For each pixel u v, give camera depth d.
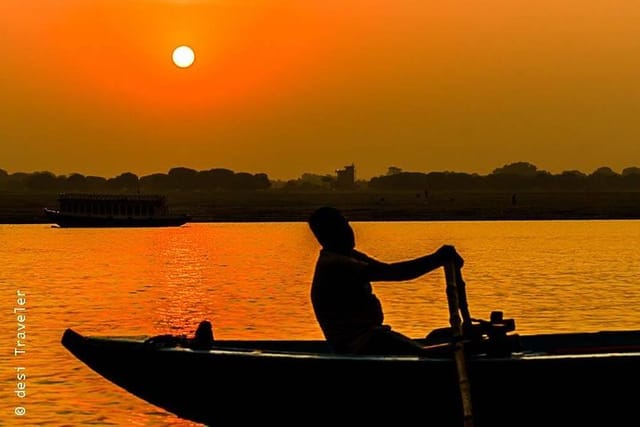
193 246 76.88
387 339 13.72
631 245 72.19
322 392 13.61
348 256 13.99
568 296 34.94
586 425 13.59
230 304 33.22
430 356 13.43
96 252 68.31
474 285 39.47
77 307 32.59
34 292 38.00
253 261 58.12
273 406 13.85
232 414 14.08
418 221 154.25
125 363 14.24
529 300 33.59
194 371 13.98
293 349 15.34
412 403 13.48
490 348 13.47
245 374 13.77
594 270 47.69
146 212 139.88
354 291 13.70
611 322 27.70
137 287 40.12
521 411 13.47
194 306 32.72
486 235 92.44
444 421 13.55
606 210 199.00
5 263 56.44
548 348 15.71
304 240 88.19
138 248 74.19
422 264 13.52
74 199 141.00
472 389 13.36
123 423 16.16
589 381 13.34
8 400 17.64
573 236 89.19
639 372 13.34
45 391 18.45
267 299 34.84
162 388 14.18
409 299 34.09
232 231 114.56
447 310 30.75
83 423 16.20
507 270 47.78
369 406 13.56
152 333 26.30
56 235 102.19
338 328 13.75
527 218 164.25
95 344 14.38
